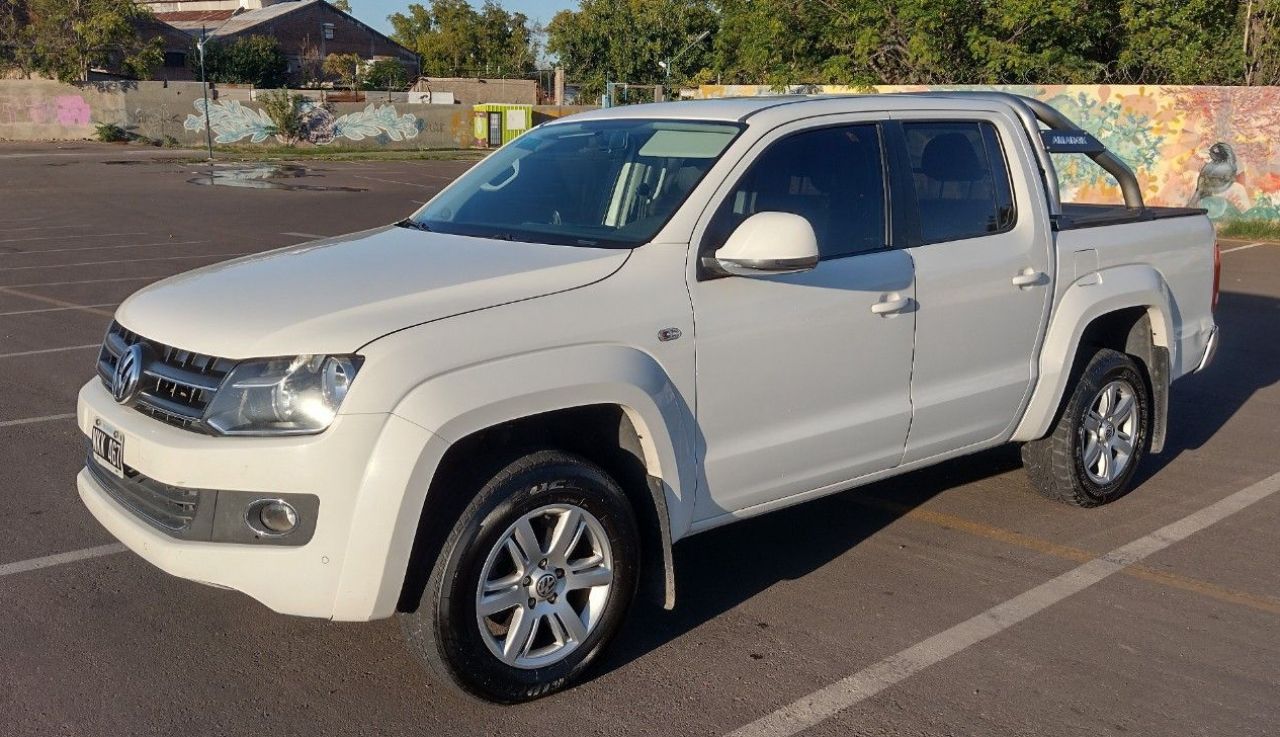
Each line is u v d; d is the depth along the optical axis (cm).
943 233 505
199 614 453
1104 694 404
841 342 457
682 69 4881
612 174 460
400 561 348
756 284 428
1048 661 428
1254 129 1942
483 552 363
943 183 511
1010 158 540
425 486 347
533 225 454
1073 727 382
